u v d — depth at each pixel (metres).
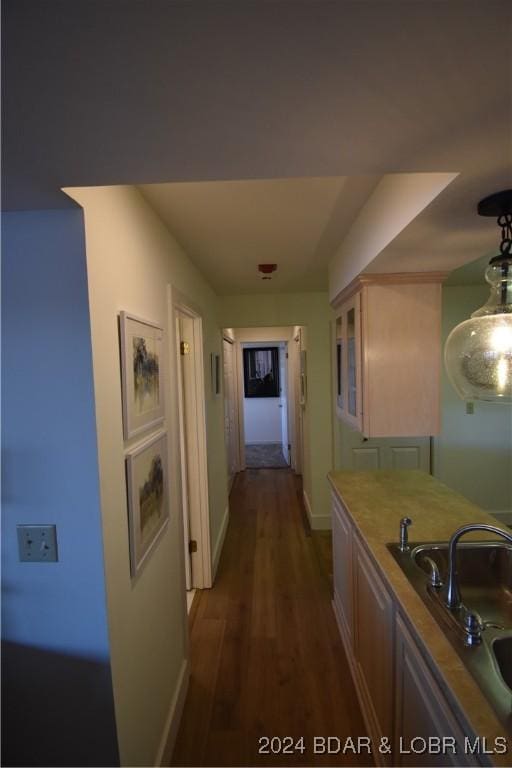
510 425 3.44
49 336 1.01
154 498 1.47
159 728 1.47
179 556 1.85
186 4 0.46
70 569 1.06
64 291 1.01
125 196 1.27
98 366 1.05
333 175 0.89
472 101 0.64
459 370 1.28
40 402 1.03
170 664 1.65
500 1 0.47
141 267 1.41
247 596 2.63
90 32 0.49
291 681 1.91
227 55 0.54
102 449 1.06
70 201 0.96
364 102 0.64
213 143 0.75
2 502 1.05
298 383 5.30
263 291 3.44
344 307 2.24
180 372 2.63
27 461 1.04
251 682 1.91
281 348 7.20
